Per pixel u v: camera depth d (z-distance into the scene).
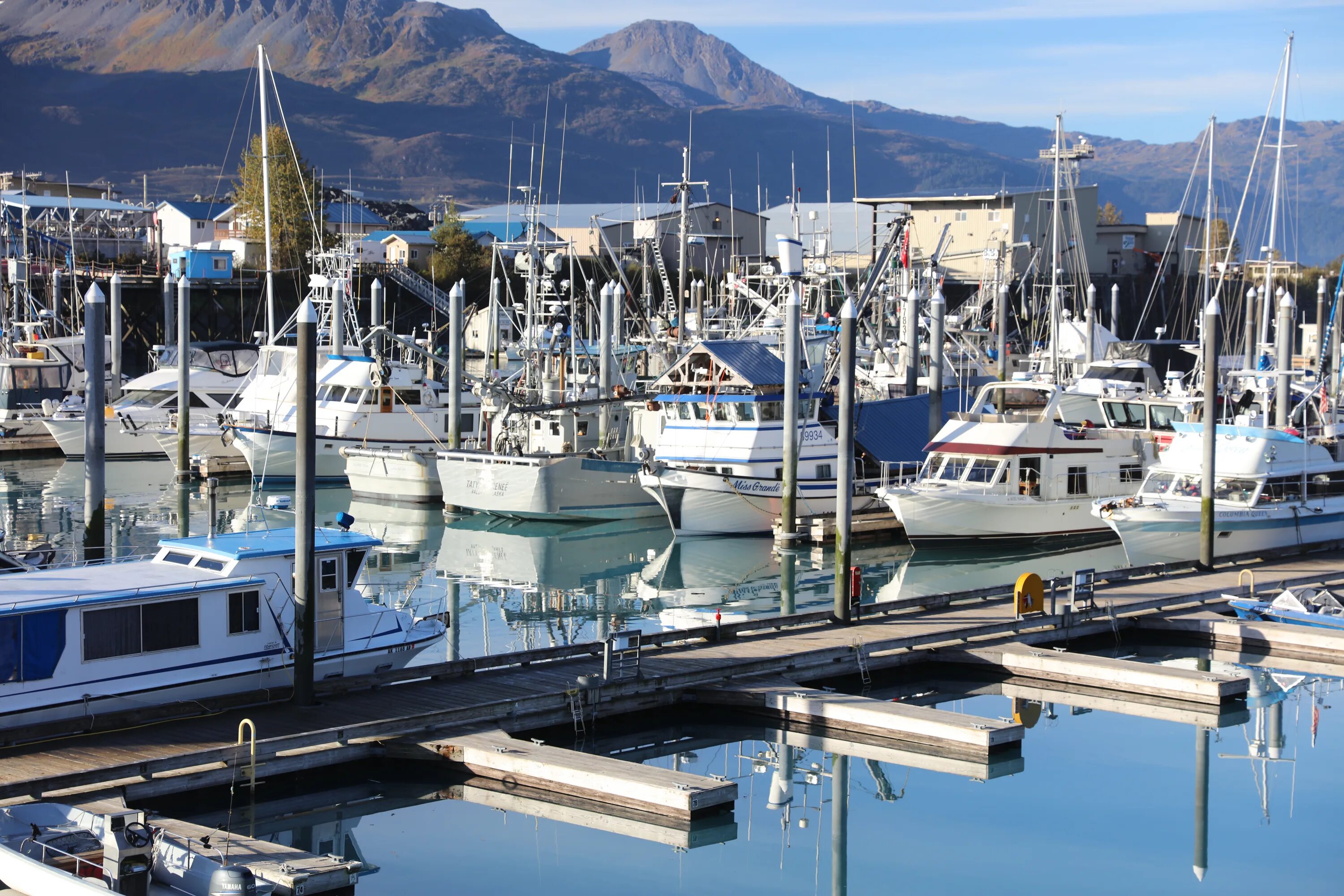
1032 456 44.78
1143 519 38.00
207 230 120.44
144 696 22.31
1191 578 36.47
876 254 69.56
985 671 29.41
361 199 144.50
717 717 26.14
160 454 65.31
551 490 48.00
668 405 49.50
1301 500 40.22
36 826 17.78
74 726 21.61
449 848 20.17
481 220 134.00
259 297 98.00
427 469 53.03
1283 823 21.80
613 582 40.72
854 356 30.67
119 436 64.00
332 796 22.12
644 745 25.31
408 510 52.88
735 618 35.41
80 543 42.44
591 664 26.86
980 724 24.36
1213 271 123.31
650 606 37.28
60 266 90.38
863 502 48.00
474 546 46.38
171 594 22.48
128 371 91.94
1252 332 82.75
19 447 65.94
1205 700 27.27
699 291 74.50
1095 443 45.94
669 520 49.50
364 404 57.12
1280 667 30.97
